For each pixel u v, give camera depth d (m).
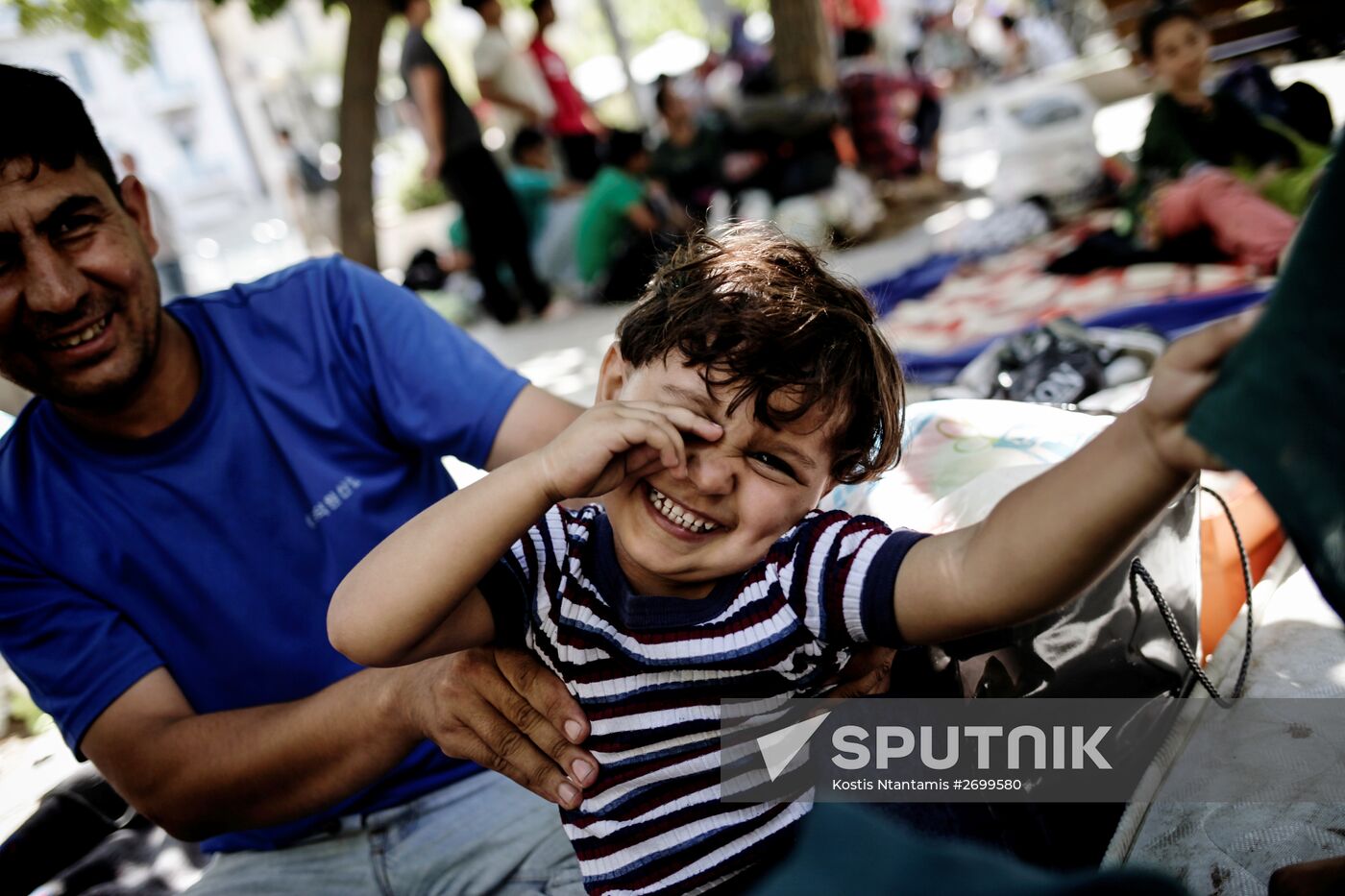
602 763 1.42
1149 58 4.71
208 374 1.82
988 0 17.75
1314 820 1.62
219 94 19.42
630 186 7.61
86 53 18.38
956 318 4.60
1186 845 1.65
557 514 1.49
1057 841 1.68
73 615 1.74
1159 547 1.76
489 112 9.55
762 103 7.73
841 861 1.23
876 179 9.56
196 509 1.80
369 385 1.93
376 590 1.27
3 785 2.95
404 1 7.14
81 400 1.69
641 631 1.38
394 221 13.22
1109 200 6.05
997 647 1.60
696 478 1.27
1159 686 1.79
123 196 1.83
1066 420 1.89
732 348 1.28
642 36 23.72
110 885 2.19
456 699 1.44
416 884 1.82
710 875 1.41
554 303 8.22
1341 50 6.02
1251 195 4.31
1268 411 0.86
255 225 18.53
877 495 1.85
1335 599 0.85
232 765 1.64
